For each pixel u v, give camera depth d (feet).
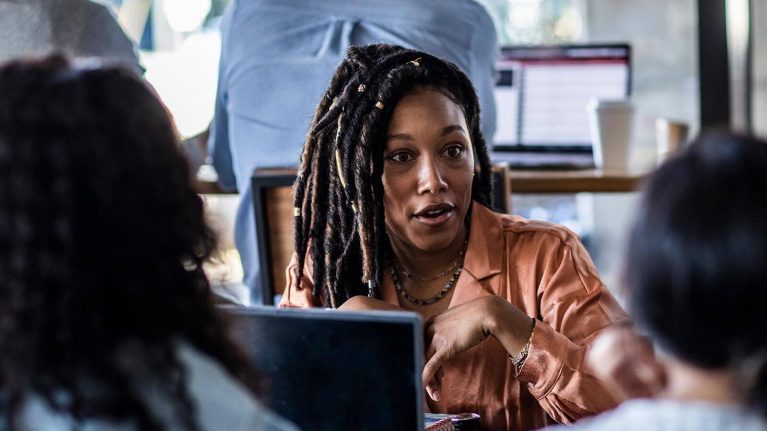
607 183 9.17
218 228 3.44
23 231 2.99
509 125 10.49
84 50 8.86
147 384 3.09
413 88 5.70
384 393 3.93
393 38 8.74
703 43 11.55
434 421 4.97
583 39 13.20
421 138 5.62
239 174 9.09
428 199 5.60
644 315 2.99
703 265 2.83
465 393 5.65
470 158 5.74
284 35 8.79
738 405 2.88
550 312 5.65
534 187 9.25
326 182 6.03
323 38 8.77
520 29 13.82
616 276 3.16
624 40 12.82
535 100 10.44
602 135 9.69
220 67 9.33
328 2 8.79
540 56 10.44
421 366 3.90
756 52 12.41
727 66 11.53
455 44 8.83
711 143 2.99
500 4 13.82
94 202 3.04
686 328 2.89
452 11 8.85
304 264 6.27
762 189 2.85
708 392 2.96
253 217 8.46
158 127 3.21
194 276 3.35
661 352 3.05
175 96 10.12
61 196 3.00
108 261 3.07
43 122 3.03
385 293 5.98
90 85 3.11
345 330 3.99
